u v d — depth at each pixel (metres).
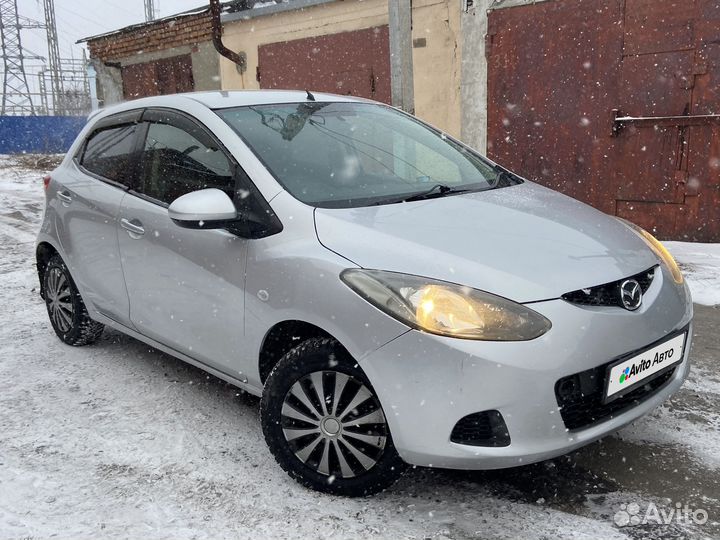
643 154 7.04
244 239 2.75
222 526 2.37
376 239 2.47
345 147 3.24
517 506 2.46
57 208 4.09
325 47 10.30
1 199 11.73
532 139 7.93
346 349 2.39
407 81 7.02
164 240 3.14
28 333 4.59
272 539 2.29
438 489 2.59
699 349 4.03
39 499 2.55
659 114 6.86
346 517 2.41
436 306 2.22
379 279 2.33
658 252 2.91
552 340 2.20
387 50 9.43
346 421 2.46
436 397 2.21
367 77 9.81
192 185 3.11
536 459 2.23
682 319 2.65
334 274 2.41
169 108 3.45
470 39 8.29
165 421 3.21
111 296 3.66
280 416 2.60
